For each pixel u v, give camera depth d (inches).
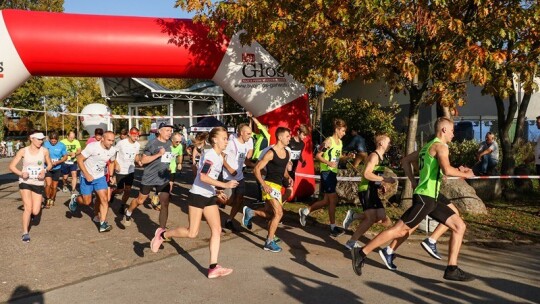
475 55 264.8
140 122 1536.7
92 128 756.6
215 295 174.9
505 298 170.2
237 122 1192.2
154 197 361.4
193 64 360.2
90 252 236.7
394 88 363.3
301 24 299.4
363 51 280.4
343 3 276.8
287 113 380.5
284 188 313.6
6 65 326.6
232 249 242.7
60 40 329.7
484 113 794.8
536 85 289.0
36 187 264.1
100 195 278.7
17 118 1711.4
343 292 177.6
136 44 342.6
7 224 305.4
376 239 189.8
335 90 941.2
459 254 232.5
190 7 327.3
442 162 183.8
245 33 346.6
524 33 299.6
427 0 275.4
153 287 184.2
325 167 274.5
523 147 513.0
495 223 298.5
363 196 232.7
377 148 220.5
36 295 176.2
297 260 222.5
